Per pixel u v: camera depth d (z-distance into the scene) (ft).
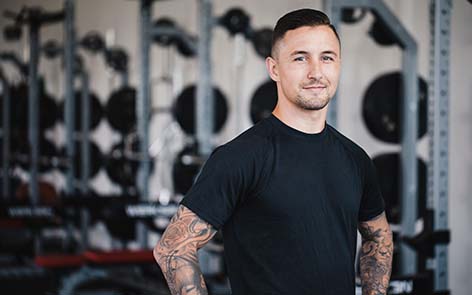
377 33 9.86
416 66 9.52
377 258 5.43
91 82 20.51
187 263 4.64
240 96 15.17
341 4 9.00
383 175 9.91
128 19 18.60
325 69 4.69
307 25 4.69
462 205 10.48
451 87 10.58
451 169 10.68
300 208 4.67
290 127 4.80
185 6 16.88
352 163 4.98
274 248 4.66
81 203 13.71
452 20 10.47
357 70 12.44
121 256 11.70
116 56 17.30
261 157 4.66
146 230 14.83
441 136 7.98
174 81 16.17
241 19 13.17
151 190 17.63
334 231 4.79
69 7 15.40
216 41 15.90
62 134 21.98
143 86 14.16
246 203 4.73
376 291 5.40
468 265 10.41
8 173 19.16
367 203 5.29
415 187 9.66
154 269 12.87
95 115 18.44
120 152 15.99
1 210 13.92
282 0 13.96
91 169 18.01
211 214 4.63
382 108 10.04
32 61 16.29
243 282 4.77
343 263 4.82
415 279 7.52
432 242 7.97
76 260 12.37
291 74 4.71
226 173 4.61
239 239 4.76
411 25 11.24
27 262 15.97
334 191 4.80
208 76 12.62
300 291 4.66
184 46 15.43
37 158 16.49
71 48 15.49
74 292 12.56
